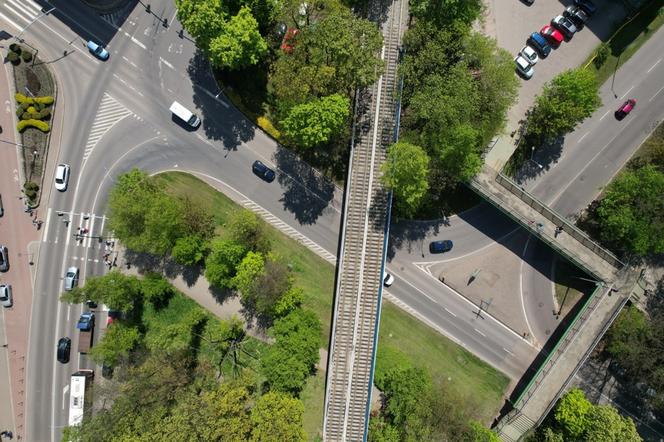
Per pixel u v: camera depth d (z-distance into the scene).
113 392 61.47
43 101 68.00
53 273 68.75
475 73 63.75
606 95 72.12
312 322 64.50
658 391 67.25
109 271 68.75
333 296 69.50
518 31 72.19
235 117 69.94
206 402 58.19
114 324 64.62
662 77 71.75
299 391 68.19
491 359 71.62
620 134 72.06
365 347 64.75
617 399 71.25
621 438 62.50
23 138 68.56
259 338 68.81
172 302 68.81
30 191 68.00
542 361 71.62
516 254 72.00
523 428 67.62
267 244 66.81
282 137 69.25
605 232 68.31
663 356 65.50
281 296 62.94
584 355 67.69
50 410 68.44
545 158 72.31
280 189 70.19
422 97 60.41
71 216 69.00
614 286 68.50
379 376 67.25
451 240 71.44
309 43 60.66
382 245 65.12
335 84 61.09
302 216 70.19
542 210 68.19
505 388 71.38
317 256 70.06
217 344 67.56
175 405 60.66
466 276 71.69
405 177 59.91
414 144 64.31
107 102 69.38
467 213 71.62
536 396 67.56
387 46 65.69
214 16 57.69
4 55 68.50
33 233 68.88
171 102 69.62
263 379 68.06
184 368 64.50
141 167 69.62
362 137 65.75
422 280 71.38
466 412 65.06
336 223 70.31
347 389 64.12
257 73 68.94
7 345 68.50
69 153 69.25
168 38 69.38
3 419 68.50
